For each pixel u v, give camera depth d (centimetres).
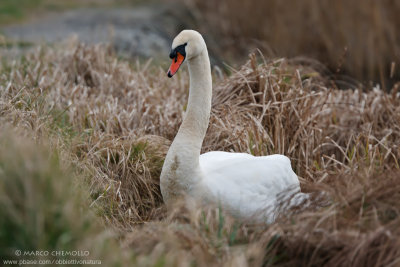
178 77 1434
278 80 1183
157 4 2919
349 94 1341
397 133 1195
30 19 2375
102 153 1020
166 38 2322
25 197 640
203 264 701
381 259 721
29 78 1244
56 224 647
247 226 802
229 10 2481
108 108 1169
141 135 1084
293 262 755
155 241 736
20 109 976
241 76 1180
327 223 754
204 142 1080
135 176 992
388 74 2019
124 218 913
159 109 1207
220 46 2403
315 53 2186
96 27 2253
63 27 2231
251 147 1028
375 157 1055
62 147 893
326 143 1122
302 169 1070
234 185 802
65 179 707
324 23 2120
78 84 1320
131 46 1978
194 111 818
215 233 759
